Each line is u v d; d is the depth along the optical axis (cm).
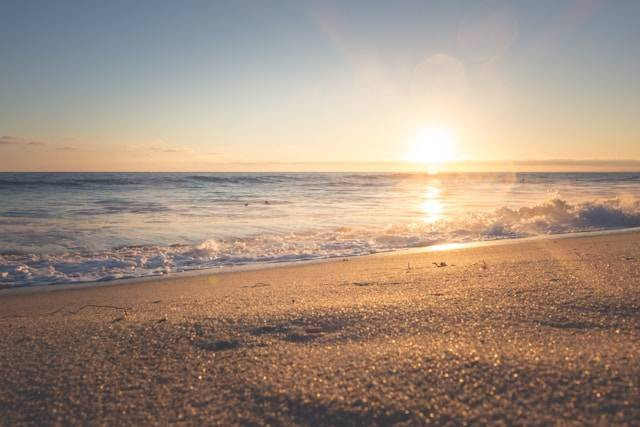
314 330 364
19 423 228
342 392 235
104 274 806
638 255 760
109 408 238
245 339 346
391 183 5144
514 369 243
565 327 338
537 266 672
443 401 217
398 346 305
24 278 771
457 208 2116
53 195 2666
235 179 4634
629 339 298
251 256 966
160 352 323
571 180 6462
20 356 327
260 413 221
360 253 1002
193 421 219
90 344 351
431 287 539
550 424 190
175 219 1623
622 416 191
